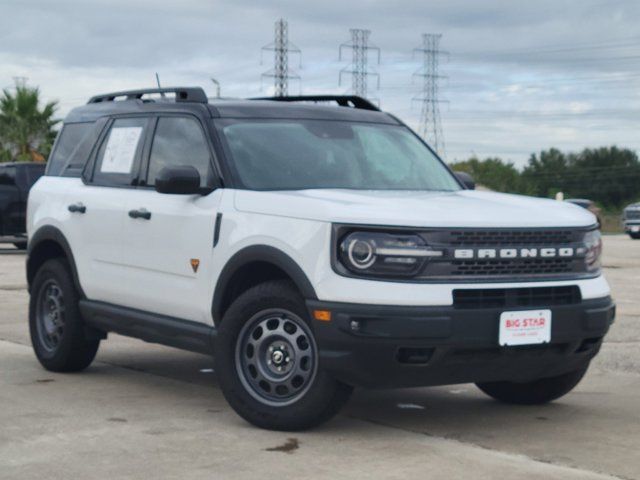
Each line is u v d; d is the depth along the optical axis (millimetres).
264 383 6098
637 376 8211
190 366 8312
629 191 131625
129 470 5207
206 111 6934
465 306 5746
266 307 6055
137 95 7824
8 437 5859
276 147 6797
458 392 7441
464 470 5254
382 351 5629
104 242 7395
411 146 7410
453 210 5953
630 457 5594
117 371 8062
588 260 6270
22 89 43562
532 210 6207
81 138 8086
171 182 6484
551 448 5777
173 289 6777
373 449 5664
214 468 5250
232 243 6273
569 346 6090
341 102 7965
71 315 7719
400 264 5684
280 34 73688
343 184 6691
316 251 5797
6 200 22438
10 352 8922
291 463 5355
